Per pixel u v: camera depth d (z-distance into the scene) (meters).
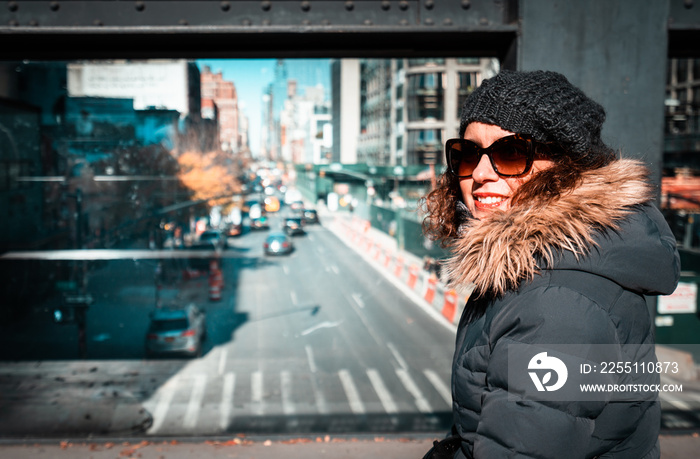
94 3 2.45
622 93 2.43
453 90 32.16
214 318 16.69
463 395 0.90
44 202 17.77
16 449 3.11
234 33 2.47
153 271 19.20
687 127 11.94
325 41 2.66
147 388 10.59
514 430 0.76
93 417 8.59
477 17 2.50
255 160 34.75
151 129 17.92
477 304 0.94
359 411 9.36
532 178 0.87
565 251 0.81
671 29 2.43
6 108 14.56
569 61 2.43
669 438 2.95
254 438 3.21
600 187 0.84
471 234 0.90
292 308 17.91
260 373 11.61
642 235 0.81
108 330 14.74
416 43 2.69
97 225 19.16
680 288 8.81
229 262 23.11
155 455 3.04
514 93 0.88
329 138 54.31
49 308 15.45
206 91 30.00
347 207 37.12
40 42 2.60
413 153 32.94
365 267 24.50
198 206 22.69
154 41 2.62
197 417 8.83
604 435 0.82
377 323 16.03
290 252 26.47
